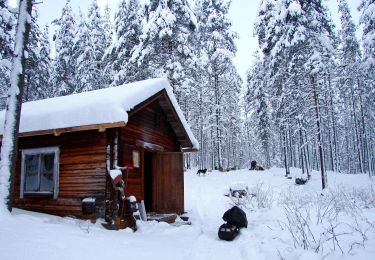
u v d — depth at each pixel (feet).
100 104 31.55
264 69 107.24
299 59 76.18
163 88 40.32
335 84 132.67
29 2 30.04
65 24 108.06
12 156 27.43
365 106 124.98
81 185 33.60
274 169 120.16
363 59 84.38
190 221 38.68
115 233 26.99
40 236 20.62
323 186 72.69
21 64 29.04
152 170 44.11
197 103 133.90
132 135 37.35
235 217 29.12
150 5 76.74
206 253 22.65
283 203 43.70
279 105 91.97
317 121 75.56
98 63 99.19
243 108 185.88
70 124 31.71
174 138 50.26
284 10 76.23
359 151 131.34
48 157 36.86
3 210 24.95
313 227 25.93
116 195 30.96
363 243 19.10
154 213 41.81
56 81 105.70
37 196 36.06
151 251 21.75
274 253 20.84
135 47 75.25
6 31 54.95
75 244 20.11
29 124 34.40
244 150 211.82
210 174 104.88
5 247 17.16
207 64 100.78
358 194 45.11
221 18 103.40
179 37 72.49
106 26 123.03
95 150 33.71
